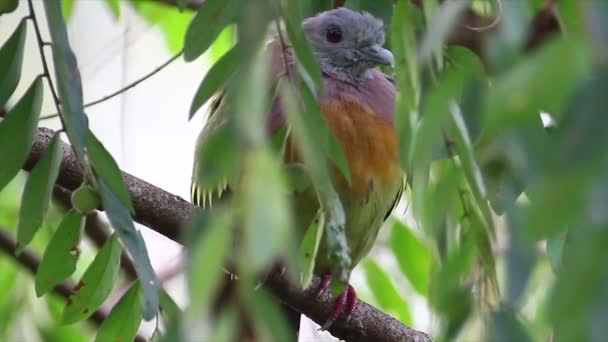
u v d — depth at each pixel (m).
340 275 4.80
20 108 5.30
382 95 8.23
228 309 3.89
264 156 3.67
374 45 8.49
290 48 5.34
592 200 3.25
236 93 4.02
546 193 3.34
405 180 6.85
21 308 9.00
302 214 6.72
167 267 9.67
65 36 5.05
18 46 5.41
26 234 5.36
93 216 8.66
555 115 3.96
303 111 4.68
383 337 7.52
